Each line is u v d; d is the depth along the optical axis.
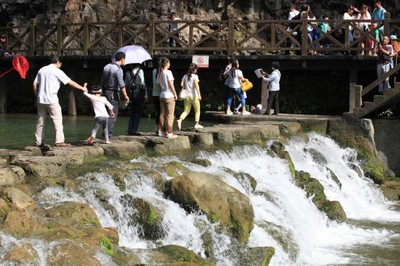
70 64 22.94
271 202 12.42
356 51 20.50
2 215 8.32
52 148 11.65
